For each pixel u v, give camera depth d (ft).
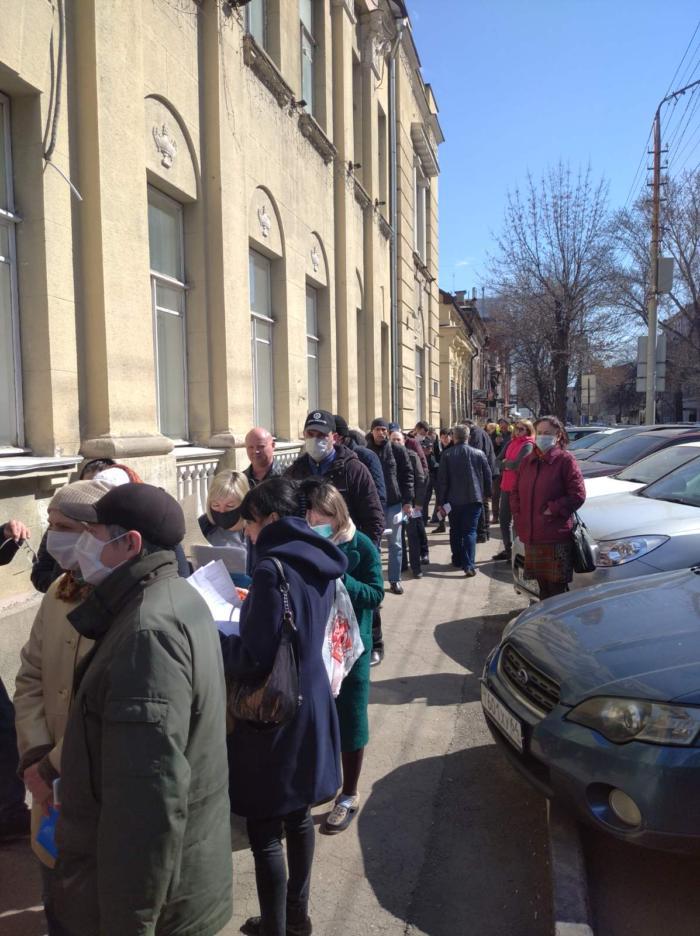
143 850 5.01
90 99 16.48
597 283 81.25
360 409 45.29
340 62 38.40
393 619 21.42
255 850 7.75
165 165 20.52
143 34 19.15
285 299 30.40
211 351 23.47
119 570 5.79
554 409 87.71
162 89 20.21
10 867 9.57
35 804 7.07
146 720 5.15
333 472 14.70
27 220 15.34
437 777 12.10
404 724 14.14
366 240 45.03
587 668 9.75
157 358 21.47
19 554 14.47
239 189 24.43
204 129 22.88
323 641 8.07
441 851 10.05
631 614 11.06
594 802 8.93
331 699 8.14
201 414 23.20
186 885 5.63
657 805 8.25
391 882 9.39
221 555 11.34
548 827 10.16
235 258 24.13
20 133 15.21
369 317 45.27
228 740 7.72
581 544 16.33
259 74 27.04
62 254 15.92
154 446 18.29
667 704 8.60
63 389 15.96
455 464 26.86
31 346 15.56
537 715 9.97
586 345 83.10
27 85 14.76
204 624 5.85
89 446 16.52
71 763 5.56
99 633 5.81
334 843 10.24
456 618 21.50
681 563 16.79
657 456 27.48
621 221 98.27
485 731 13.83
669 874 9.45
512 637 11.74
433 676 16.71
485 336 127.65
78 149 16.57
